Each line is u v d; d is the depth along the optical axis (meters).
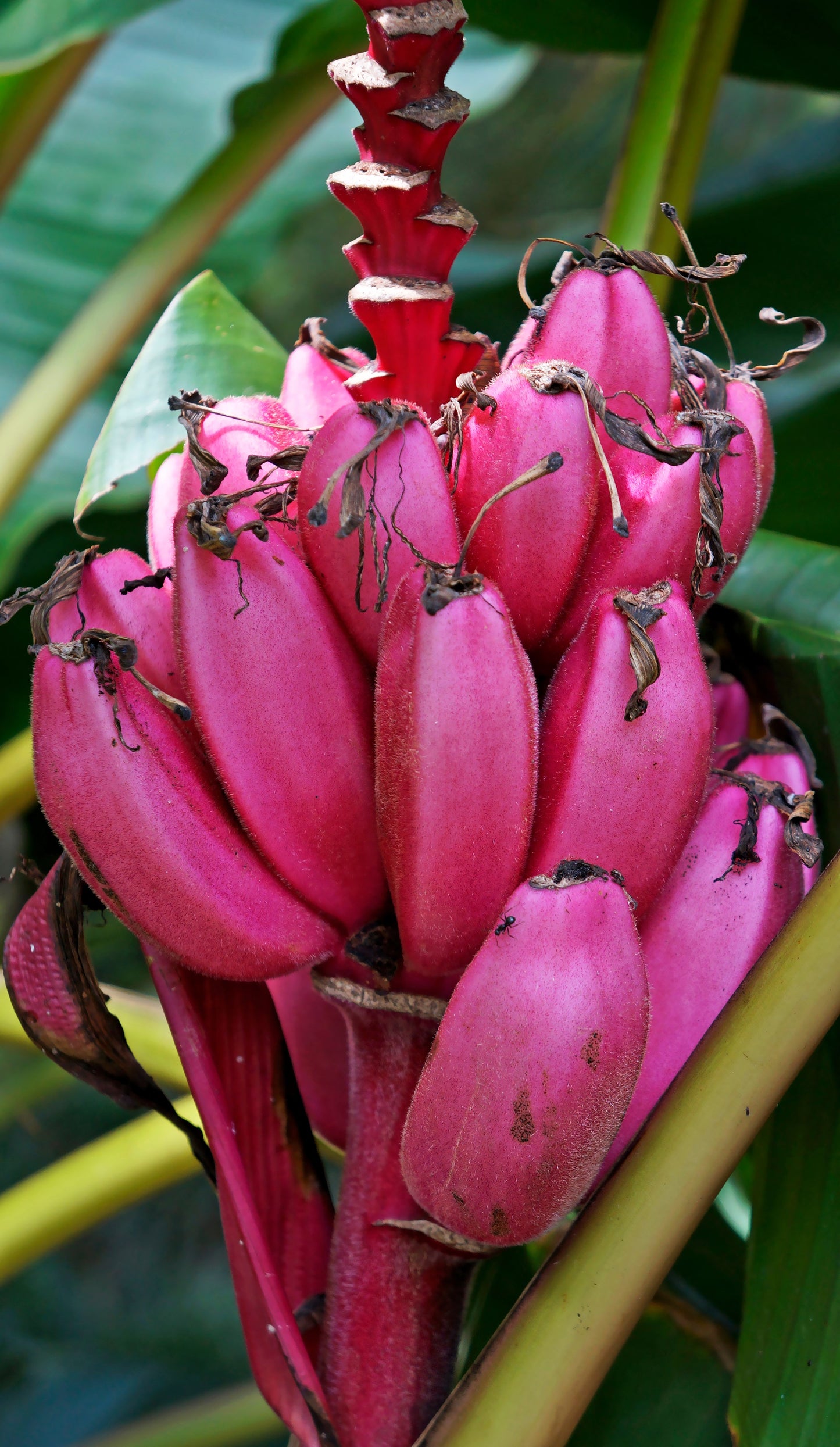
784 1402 0.65
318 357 0.67
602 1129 0.60
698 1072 0.61
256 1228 0.63
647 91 0.77
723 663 0.71
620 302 0.62
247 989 0.66
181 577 0.60
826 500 0.95
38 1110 2.33
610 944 0.59
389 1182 0.64
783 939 0.62
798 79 0.96
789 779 0.66
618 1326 0.61
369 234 0.63
